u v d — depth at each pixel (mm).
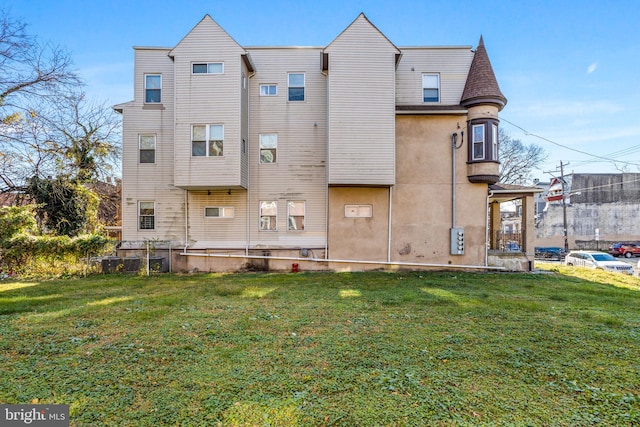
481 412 3086
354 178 12500
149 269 12953
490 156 12969
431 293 8805
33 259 12461
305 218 13750
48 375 3768
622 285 10828
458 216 13453
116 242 14078
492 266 13492
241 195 13773
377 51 12688
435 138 13531
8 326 5676
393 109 12617
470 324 5934
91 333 5312
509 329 5645
